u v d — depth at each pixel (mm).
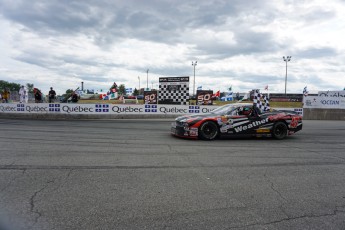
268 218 3111
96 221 2939
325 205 3523
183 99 20422
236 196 3773
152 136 9234
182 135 8633
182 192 3877
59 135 9133
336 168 5410
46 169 4887
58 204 3357
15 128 10922
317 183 4434
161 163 5496
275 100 36094
